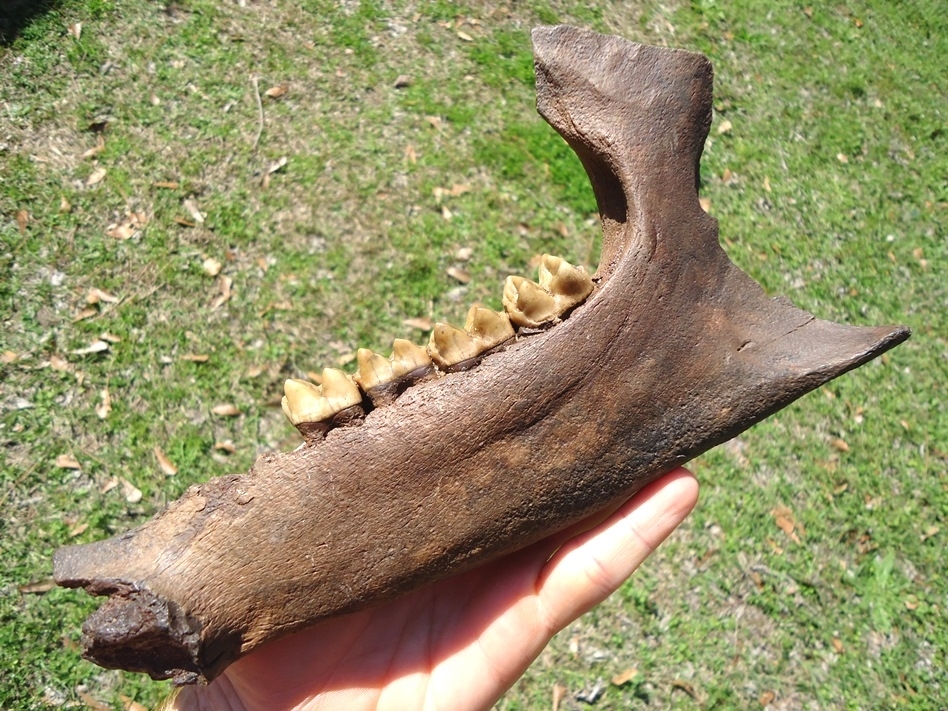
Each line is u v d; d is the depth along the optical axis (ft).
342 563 0.76
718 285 0.83
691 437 0.81
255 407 1.73
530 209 2.03
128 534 0.75
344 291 1.86
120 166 1.92
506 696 1.55
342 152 2.02
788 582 1.72
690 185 0.83
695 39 2.51
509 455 0.77
